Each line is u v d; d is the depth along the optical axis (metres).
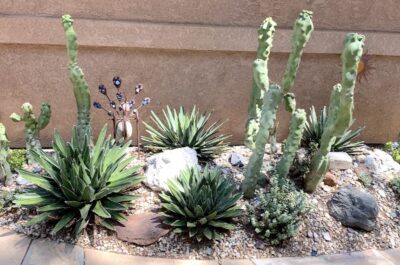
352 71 2.22
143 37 2.98
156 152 3.12
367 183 3.01
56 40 2.89
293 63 2.39
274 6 3.11
